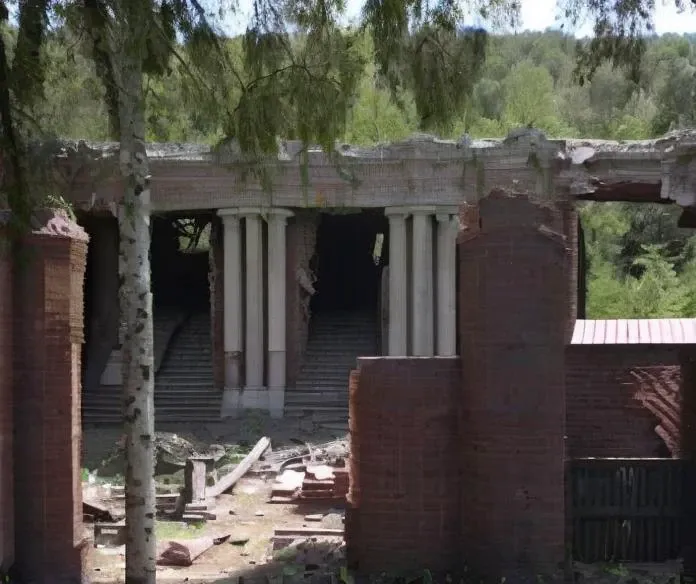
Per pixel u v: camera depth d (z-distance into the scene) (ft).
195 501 52.29
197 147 82.99
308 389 89.51
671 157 55.83
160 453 67.67
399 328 83.87
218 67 31.12
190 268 120.78
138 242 30.50
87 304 98.17
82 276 34.04
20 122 29.86
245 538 45.88
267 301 88.22
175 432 79.20
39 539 32.04
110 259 96.02
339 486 55.26
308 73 30.89
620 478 33.35
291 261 89.92
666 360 44.01
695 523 32.99
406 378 32.65
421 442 32.55
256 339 86.69
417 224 82.74
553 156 73.20
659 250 152.66
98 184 76.28
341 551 38.81
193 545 42.06
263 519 51.47
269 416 84.94
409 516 32.50
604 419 43.91
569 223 56.75
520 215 31.42
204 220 115.75
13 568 31.73
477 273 31.83
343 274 116.78
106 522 48.19
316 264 98.12
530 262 31.37
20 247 31.55
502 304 31.42
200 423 84.38
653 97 94.43
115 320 95.76
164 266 119.14
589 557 33.35
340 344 97.60
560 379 31.48
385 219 110.42
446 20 30.86
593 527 33.40
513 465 31.24
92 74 31.94
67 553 32.30
